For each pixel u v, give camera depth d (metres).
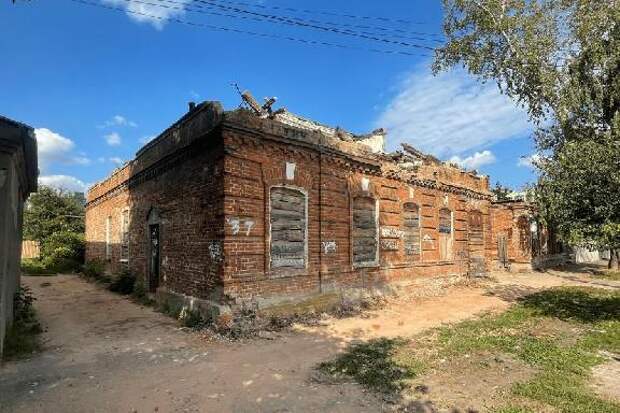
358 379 6.32
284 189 11.02
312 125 17.02
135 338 8.85
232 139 9.82
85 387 6.02
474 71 16.58
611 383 6.24
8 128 6.38
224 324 9.24
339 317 11.12
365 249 13.66
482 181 21.16
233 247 9.66
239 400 5.55
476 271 19.97
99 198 21.69
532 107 15.75
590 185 9.79
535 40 14.45
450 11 16.50
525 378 6.39
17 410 5.22
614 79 12.80
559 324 10.43
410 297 14.65
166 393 5.79
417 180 16.17
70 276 22.91
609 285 19.64
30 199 33.09
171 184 12.45
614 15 12.41
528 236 26.86
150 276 14.00
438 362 7.18
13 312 9.78
